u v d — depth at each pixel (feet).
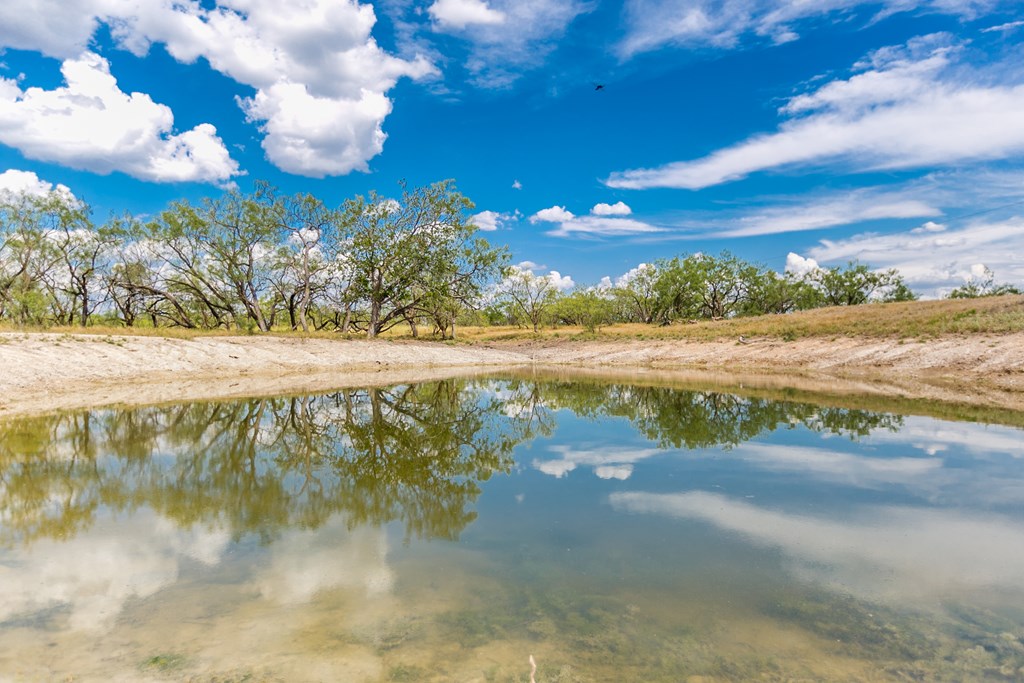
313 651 12.25
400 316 172.35
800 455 31.35
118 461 30.22
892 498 23.63
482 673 11.48
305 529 20.22
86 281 122.21
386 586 15.60
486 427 42.63
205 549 18.28
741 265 230.27
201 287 132.67
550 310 239.50
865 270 233.55
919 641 12.89
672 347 121.19
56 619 13.55
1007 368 63.31
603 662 11.98
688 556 17.84
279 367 89.45
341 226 128.88
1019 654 12.30
